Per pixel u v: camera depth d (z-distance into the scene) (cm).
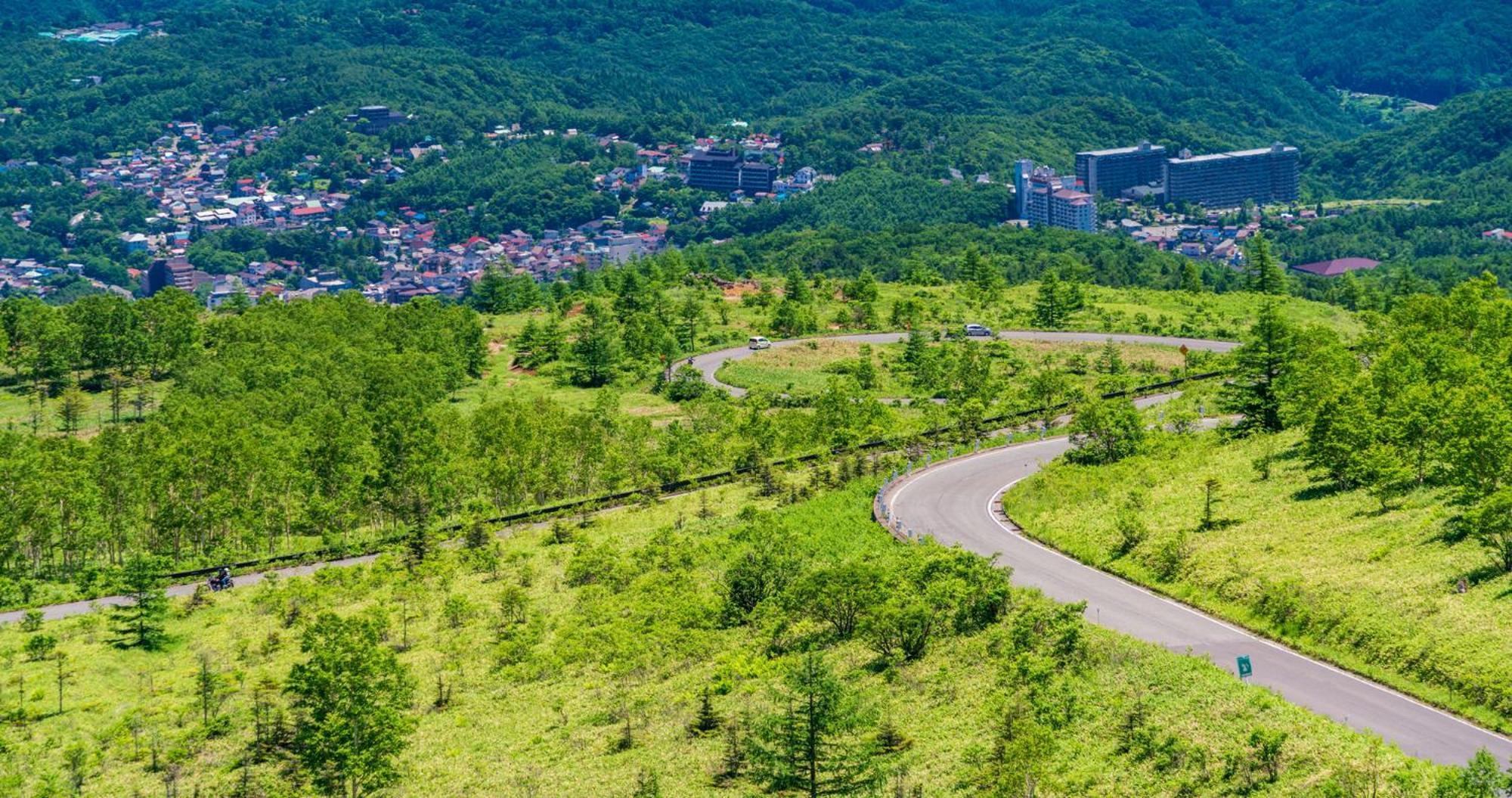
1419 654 8300
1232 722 7775
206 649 12194
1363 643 8669
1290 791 7044
